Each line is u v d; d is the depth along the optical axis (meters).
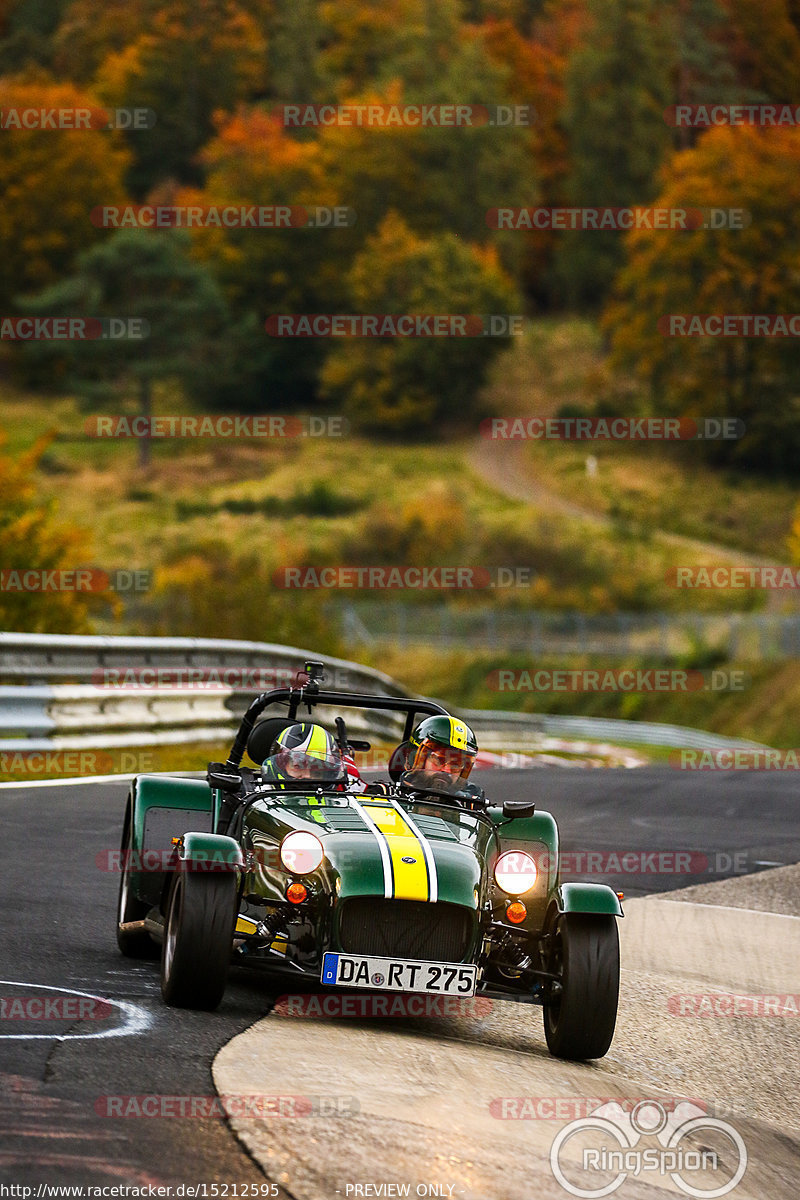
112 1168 16.22
